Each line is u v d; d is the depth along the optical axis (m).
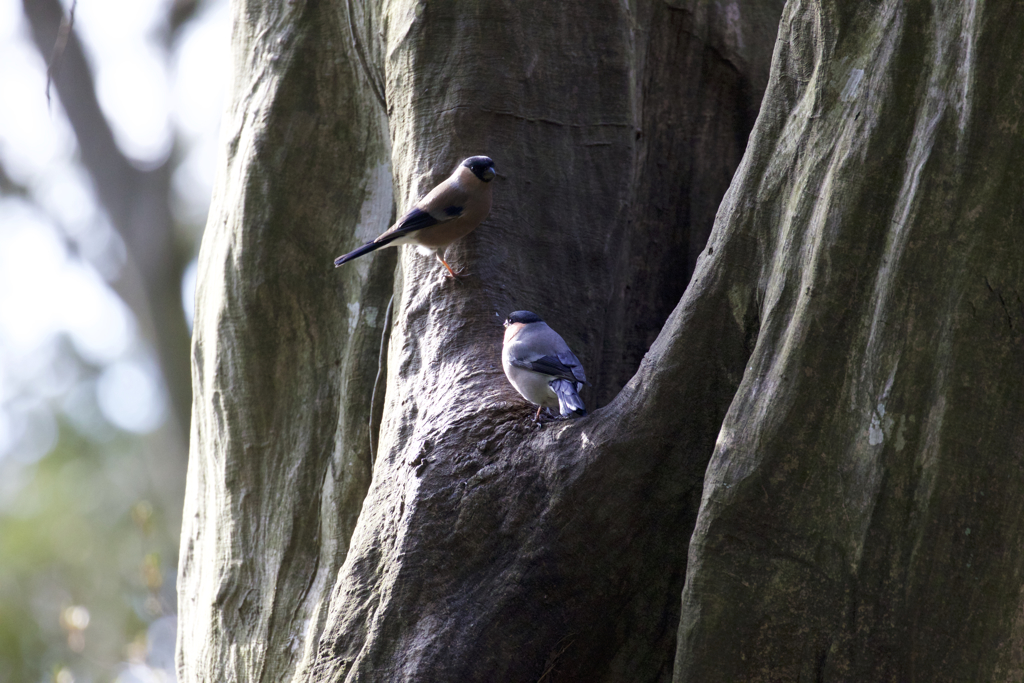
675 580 9.35
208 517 12.31
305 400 12.06
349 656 8.82
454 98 11.77
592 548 9.16
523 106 11.99
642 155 13.44
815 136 8.79
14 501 42.38
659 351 9.28
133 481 42.56
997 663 7.95
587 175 12.30
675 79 13.95
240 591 11.54
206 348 12.60
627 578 9.28
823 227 8.38
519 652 8.93
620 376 12.94
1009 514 7.98
